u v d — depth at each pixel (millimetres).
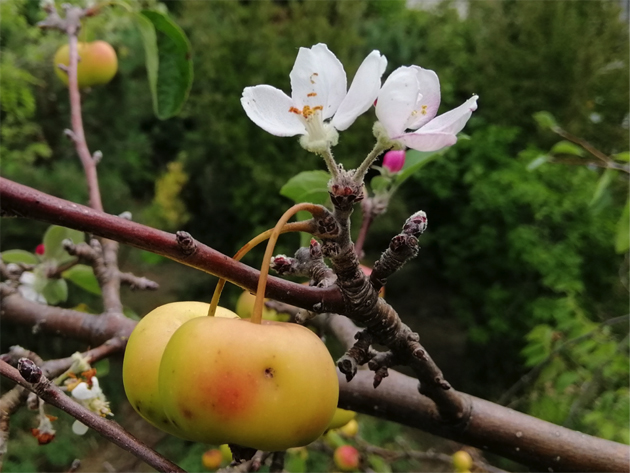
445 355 7156
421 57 8625
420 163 1504
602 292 6555
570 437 1179
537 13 8172
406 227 751
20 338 5328
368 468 2436
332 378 667
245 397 613
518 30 8477
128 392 751
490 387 6641
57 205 612
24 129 6082
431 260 8375
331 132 665
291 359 634
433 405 1196
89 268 1812
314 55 674
